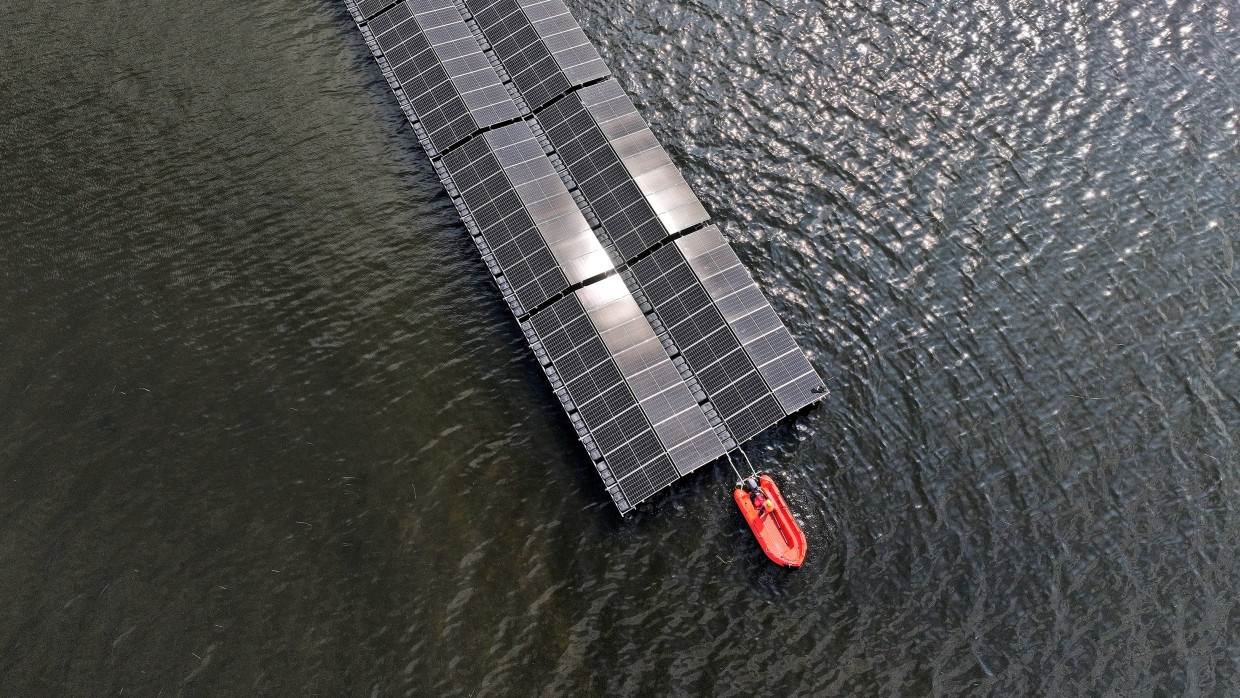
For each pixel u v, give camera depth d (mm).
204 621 34250
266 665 33750
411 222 43875
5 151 43031
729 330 40156
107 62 46031
